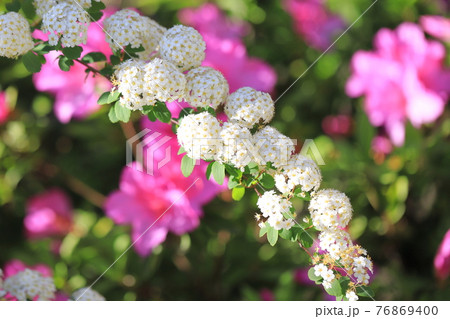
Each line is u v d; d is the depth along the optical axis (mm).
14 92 1071
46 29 776
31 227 1062
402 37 1005
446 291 963
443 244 935
